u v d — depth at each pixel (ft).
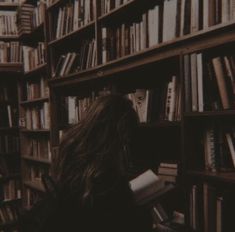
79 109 10.11
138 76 8.62
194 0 5.84
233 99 5.31
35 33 12.92
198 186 5.80
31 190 14.25
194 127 6.07
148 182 4.38
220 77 5.42
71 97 10.58
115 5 7.95
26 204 14.66
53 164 3.79
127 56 7.28
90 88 10.86
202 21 5.75
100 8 8.40
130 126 3.84
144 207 3.82
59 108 11.10
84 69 9.24
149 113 7.13
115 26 8.52
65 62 10.28
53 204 3.43
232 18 5.19
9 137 14.92
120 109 3.79
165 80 7.98
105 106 3.74
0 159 14.88
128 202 3.49
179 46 6.09
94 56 8.82
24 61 13.70
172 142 7.75
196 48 5.74
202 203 5.74
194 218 5.87
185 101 5.93
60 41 10.57
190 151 6.02
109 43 8.20
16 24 13.98
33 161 14.42
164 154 7.94
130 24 7.77
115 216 3.34
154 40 6.83
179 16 6.20
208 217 5.62
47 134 12.74
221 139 5.78
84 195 3.34
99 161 3.48
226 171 5.70
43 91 12.79
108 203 3.36
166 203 7.14
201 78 5.64
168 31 6.44
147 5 7.40
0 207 14.75
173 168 6.54
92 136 3.62
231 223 5.25
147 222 3.63
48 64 11.19
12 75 14.73
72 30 9.75
